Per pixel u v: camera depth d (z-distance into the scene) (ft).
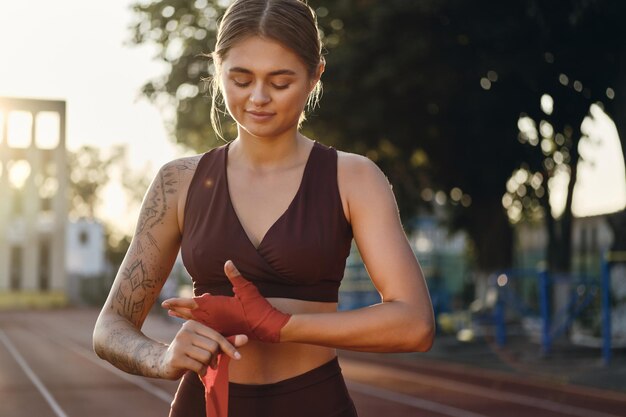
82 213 275.59
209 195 6.46
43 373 53.83
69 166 273.75
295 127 6.53
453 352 68.49
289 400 6.36
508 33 60.13
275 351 6.40
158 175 6.81
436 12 60.54
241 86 6.16
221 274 6.27
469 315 79.56
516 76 65.21
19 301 205.87
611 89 66.69
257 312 5.87
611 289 61.72
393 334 5.96
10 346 79.87
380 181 6.48
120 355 6.24
